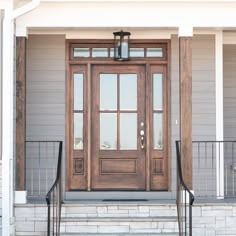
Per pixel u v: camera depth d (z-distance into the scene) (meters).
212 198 9.05
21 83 8.27
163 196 9.33
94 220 8.22
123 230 8.23
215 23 8.34
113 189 9.41
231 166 9.82
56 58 9.41
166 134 9.45
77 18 8.35
